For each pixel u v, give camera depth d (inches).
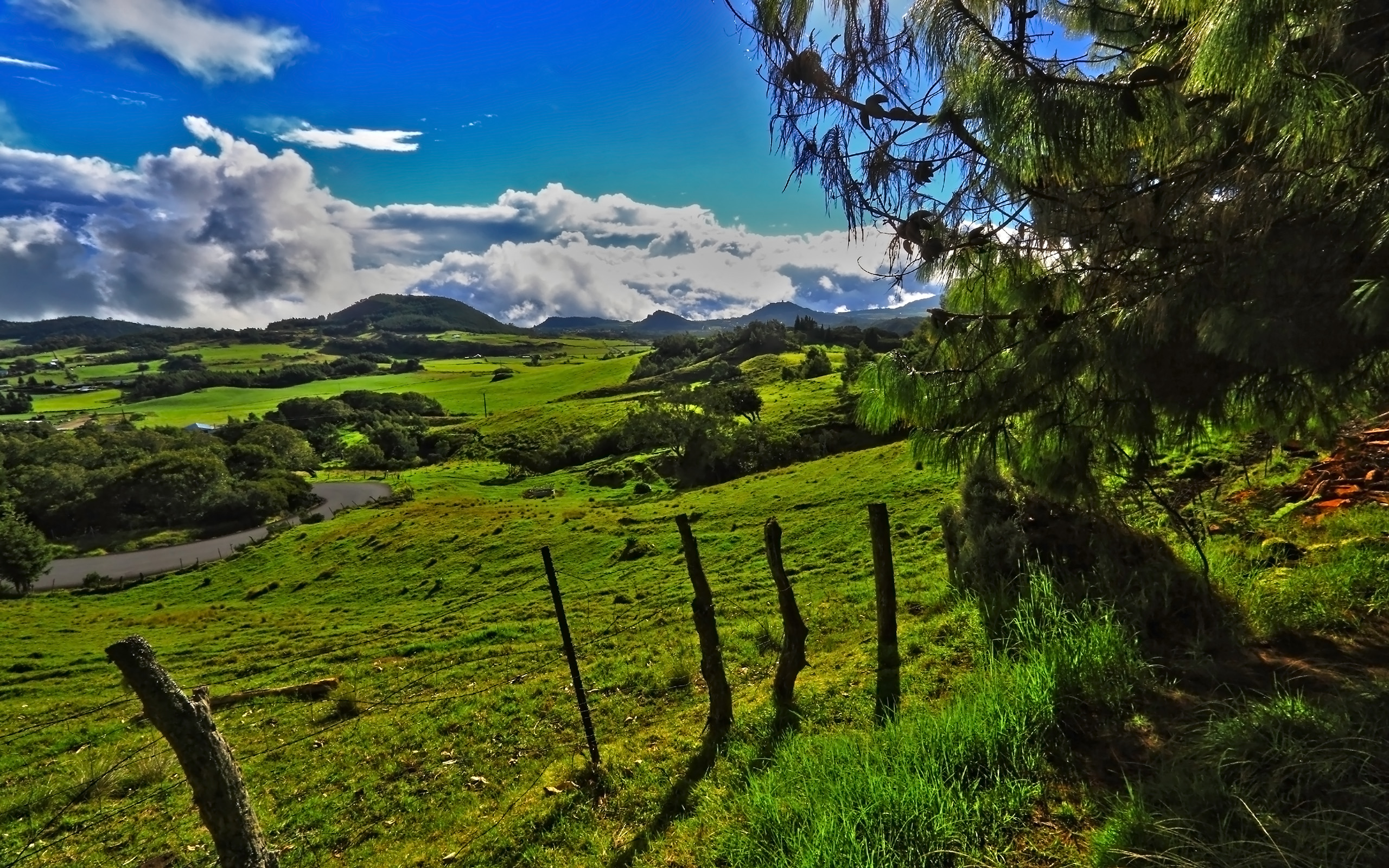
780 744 233.3
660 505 1595.7
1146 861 121.3
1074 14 136.7
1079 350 142.9
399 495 2925.7
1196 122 111.7
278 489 3331.7
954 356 162.7
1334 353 107.0
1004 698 192.1
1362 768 123.1
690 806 216.2
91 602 1720.0
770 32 129.3
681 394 3764.8
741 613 521.3
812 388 3917.3
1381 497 287.7
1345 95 91.0
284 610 1215.6
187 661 828.6
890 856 144.8
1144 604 226.7
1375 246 89.9
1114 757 165.3
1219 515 332.8
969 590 320.8
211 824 140.9
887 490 1001.5
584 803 241.3
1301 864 108.2
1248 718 148.2
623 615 653.3
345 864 274.1
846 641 367.9
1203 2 100.3
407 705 465.7
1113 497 260.4
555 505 2089.1
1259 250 105.2
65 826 359.9
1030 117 110.4
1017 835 146.4
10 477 3161.9
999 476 320.2
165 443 4370.1
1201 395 139.1
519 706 405.1
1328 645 193.8
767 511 1157.7
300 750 414.9
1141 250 128.9
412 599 1144.2
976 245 141.5
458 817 284.4
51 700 725.3
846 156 134.6
